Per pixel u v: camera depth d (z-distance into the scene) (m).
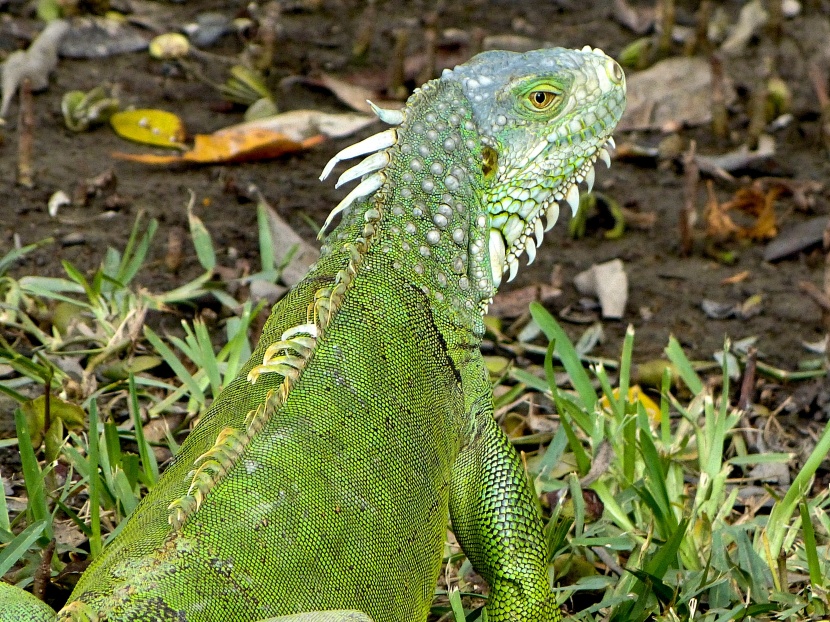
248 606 2.77
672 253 7.52
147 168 7.80
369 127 8.57
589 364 5.98
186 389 5.30
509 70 4.10
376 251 3.75
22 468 4.61
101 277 5.80
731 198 8.16
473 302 3.98
